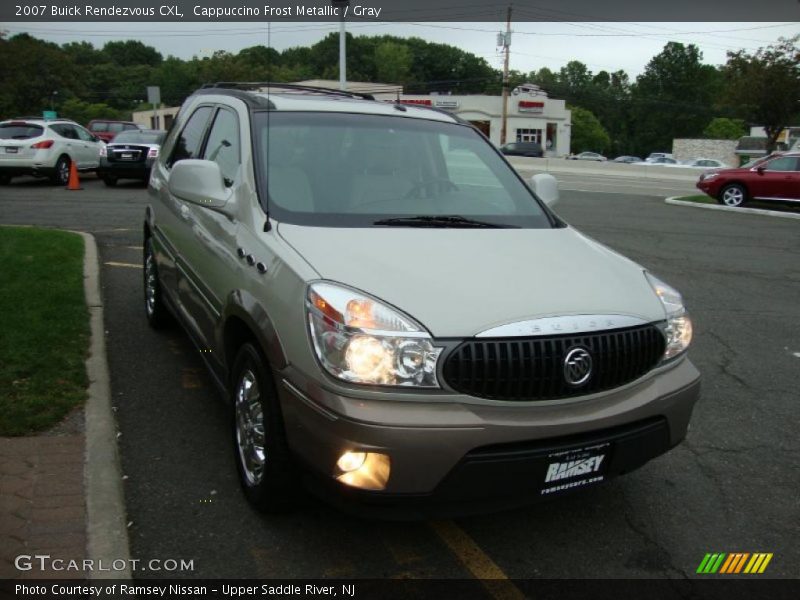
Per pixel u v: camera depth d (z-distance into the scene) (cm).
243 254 344
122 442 399
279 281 306
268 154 380
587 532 338
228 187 389
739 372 576
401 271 300
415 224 360
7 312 555
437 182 410
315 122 412
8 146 1662
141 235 1012
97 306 613
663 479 393
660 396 309
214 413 441
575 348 284
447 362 269
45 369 456
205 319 403
